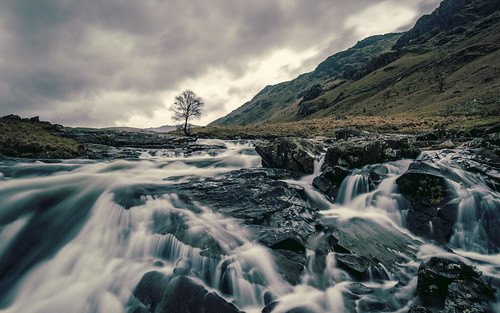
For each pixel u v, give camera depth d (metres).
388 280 6.55
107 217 8.70
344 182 12.80
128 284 6.02
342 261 6.96
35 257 6.95
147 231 8.00
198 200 10.51
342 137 27.73
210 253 6.88
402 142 14.91
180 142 38.44
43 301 5.75
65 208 9.16
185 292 5.61
